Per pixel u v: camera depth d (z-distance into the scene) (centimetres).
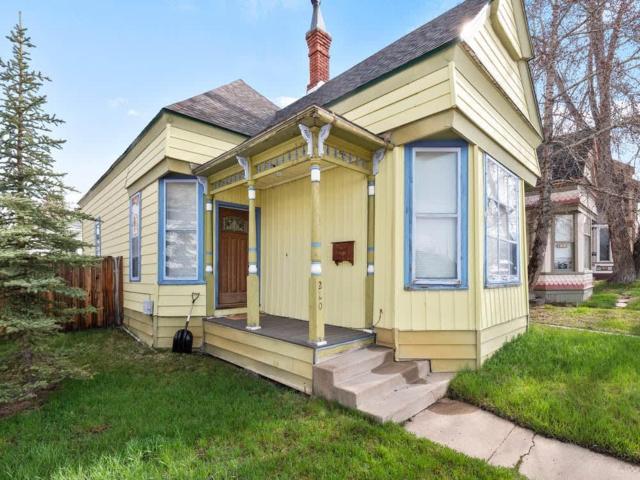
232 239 650
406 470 238
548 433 289
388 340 433
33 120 402
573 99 963
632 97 884
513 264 563
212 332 559
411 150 441
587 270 1101
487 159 470
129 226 764
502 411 324
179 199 624
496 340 477
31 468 246
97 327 801
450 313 426
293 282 589
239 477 233
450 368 423
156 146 616
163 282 604
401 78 435
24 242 383
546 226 935
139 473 235
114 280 830
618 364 404
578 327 650
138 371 480
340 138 416
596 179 992
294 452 261
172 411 339
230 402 363
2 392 342
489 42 492
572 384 359
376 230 458
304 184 577
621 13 890
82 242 425
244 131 677
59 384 429
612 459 256
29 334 388
